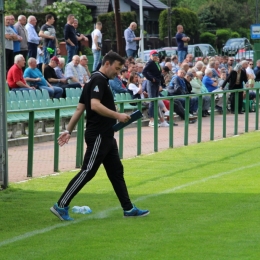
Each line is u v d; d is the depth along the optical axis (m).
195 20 110.19
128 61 48.94
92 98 16.61
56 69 42.19
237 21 147.25
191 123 42.59
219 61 63.53
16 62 37.28
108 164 17.30
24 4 89.69
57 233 15.73
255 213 17.58
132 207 17.38
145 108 42.09
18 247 14.47
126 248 14.15
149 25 119.31
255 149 31.91
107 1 109.94
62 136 17.34
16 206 19.14
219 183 22.55
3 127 22.19
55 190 21.81
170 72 49.78
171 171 25.48
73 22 45.91
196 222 16.56
